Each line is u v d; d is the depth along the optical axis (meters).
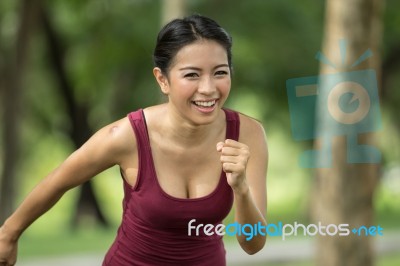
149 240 6.85
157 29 32.59
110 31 33.12
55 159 58.19
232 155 6.27
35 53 41.84
